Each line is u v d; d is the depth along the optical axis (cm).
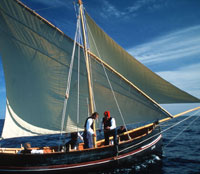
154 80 1019
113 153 844
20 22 921
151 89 1053
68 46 958
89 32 1042
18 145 1628
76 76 964
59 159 754
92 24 1012
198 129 2483
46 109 934
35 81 935
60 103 942
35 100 927
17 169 725
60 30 936
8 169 728
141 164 946
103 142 1031
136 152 934
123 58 1028
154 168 882
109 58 1061
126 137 1096
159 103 1074
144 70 1009
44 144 1620
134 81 1065
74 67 962
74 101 954
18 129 877
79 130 947
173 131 2336
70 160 766
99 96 1006
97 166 811
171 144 1445
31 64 937
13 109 880
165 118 1074
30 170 727
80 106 961
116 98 1027
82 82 974
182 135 1917
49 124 927
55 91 945
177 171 830
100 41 1034
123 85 1015
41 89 938
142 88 1067
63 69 954
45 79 944
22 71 926
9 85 895
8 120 857
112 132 851
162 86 1016
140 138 961
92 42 1055
